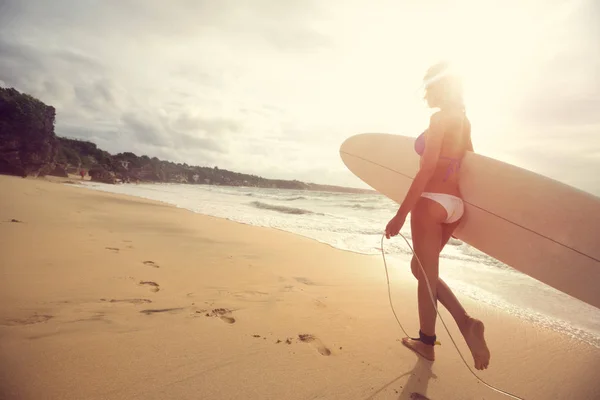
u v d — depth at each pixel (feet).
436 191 6.14
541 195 6.53
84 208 27.53
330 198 84.48
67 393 4.15
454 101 6.23
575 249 6.14
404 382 5.47
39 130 82.89
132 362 5.03
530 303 10.54
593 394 5.54
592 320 9.16
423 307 6.35
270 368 5.35
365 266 14.44
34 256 10.58
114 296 7.91
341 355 6.14
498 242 6.70
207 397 4.43
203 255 13.92
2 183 40.78
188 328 6.50
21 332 5.54
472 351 5.46
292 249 17.44
